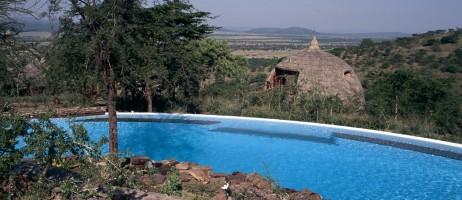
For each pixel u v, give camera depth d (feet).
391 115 68.80
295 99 71.51
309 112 67.92
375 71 138.21
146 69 38.75
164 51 41.73
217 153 51.08
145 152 51.39
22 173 26.02
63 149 24.38
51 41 36.73
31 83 66.23
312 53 95.04
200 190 31.45
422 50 152.35
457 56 140.26
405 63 142.92
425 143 50.78
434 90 74.13
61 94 72.64
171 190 29.96
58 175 26.63
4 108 26.84
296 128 60.18
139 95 76.48
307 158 48.85
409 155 49.90
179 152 51.44
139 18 39.78
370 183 40.19
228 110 71.61
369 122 62.44
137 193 25.07
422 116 67.92
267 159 48.60
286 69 93.20
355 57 158.92
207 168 37.29
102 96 71.82
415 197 36.45
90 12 35.35
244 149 52.70
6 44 54.03
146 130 61.36
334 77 87.97
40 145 23.54
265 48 579.48
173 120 64.90
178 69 48.39
